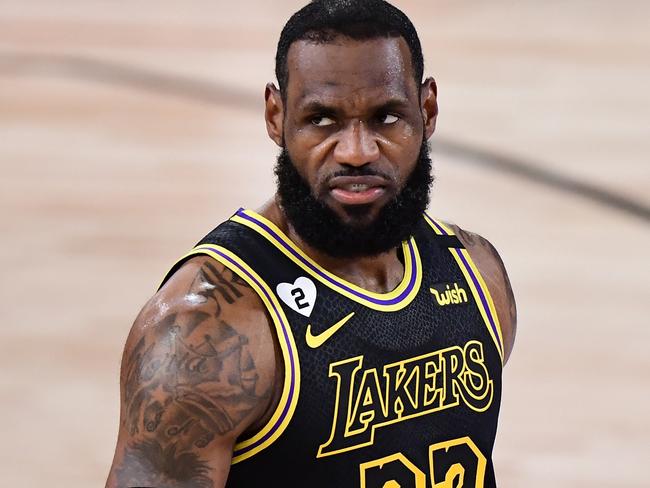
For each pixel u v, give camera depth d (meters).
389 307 4.67
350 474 4.44
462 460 4.75
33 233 15.18
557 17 26.45
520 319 12.93
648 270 14.20
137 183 16.94
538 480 10.11
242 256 4.48
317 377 4.40
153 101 20.80
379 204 4.39
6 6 28.17
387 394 4.55
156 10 27.59
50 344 12.26
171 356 4.22
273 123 4.59
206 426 4.19
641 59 23.17
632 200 16.30
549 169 17.42
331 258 4.59
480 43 24.36
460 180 16.94
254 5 28.09
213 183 16.89
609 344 12.43
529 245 14.82
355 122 4.31
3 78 22.08
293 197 4.44
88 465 10.30
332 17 4.32
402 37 4.39
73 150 18.36
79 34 25.36
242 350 4.29
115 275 13.89
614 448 10.62
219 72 22.41
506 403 11.34
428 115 4.72
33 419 10.97
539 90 21.19
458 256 5.08
